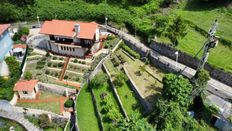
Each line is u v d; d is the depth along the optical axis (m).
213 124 51.72
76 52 74.56
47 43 77.12
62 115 62.12
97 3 96.81
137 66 68.81
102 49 75.75
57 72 71.50
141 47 72.75
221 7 84.38
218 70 59.25
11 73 67.19
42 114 62.28
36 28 86.31
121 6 94.44
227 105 53.56
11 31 84.69
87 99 64.69
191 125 49.22
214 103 54.06
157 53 70.31
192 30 76.44
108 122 57.34
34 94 66.62
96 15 87.06
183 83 52.34
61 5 94.31
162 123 47.44
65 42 74.62
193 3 90.88
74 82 68.50
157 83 62.50
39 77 70.00
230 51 66.94
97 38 75.69
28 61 75.19
